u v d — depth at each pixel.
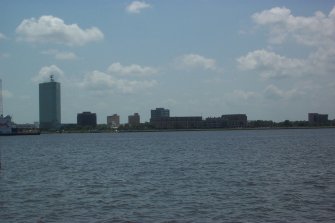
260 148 135.75
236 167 75.94
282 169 71.12
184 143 191.00
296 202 42.59
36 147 181.25
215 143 182.88
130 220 37.06
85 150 150.38
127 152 132.00
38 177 67.06
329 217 36.72
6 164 93.25
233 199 44.78
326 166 74.31
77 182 60.16
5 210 41.50
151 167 80.00
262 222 35.69
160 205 42.56
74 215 39.09
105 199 46.19
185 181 58.69
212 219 36.88
